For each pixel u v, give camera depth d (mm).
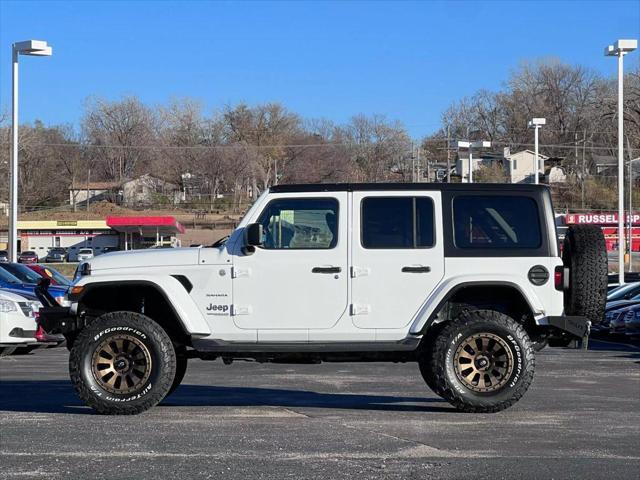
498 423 8453
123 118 94562
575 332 8906
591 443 7535
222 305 9008
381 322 8961
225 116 93625
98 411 8930
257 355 9242
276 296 9016
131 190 87375
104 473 6488
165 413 9086
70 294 8984
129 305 9477
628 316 20875
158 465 6723
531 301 8906
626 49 29641
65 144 92312
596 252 8930
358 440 7637
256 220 9117
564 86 94438
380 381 12281
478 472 6520
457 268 8977
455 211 9078
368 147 89312
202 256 9062
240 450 7238
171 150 86438
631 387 11492
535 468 6648
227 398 10414
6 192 81062
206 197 82438
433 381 8922
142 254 9133
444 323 9086
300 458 6949
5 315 15297
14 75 26047
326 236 9062
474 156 83750
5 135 81812
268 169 85438
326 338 8969
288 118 92562
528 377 8789
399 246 9023
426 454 7090
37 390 11180
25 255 66188
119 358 8930
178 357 9633
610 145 87625
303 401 10156
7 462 6824
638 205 77562
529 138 92875
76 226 73250
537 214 9070
